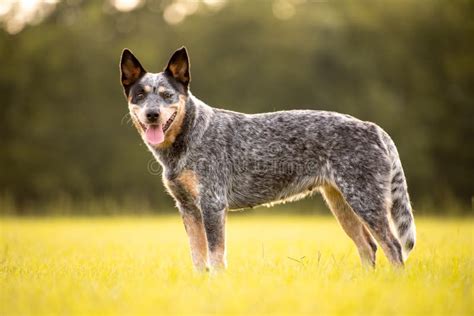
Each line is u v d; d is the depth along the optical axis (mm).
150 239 14430
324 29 34344
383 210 8148
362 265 8328
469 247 10750
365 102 33031
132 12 36344
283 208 30312
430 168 32219
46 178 33094
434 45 33125
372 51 34000
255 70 34688
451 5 32781
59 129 33844
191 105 8492
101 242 13477
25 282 7258
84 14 35469
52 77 34156
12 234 15555
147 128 8289
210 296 6297
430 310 5703
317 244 12047
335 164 8289
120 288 6715
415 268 7793
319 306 5816
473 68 31812
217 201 8344
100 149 34281
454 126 32469
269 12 35188
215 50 35031
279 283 6855
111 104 34531
